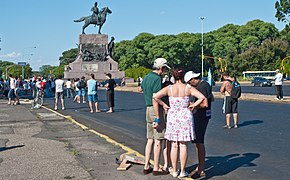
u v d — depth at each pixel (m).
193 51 117.75
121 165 8.34
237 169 8.32
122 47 126.81
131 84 82.88
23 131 13.80
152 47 119.75
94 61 81.38
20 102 30.31
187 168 8.36
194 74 7.73
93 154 9.73
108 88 21.67
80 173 7.85
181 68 7.32
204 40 121.31
